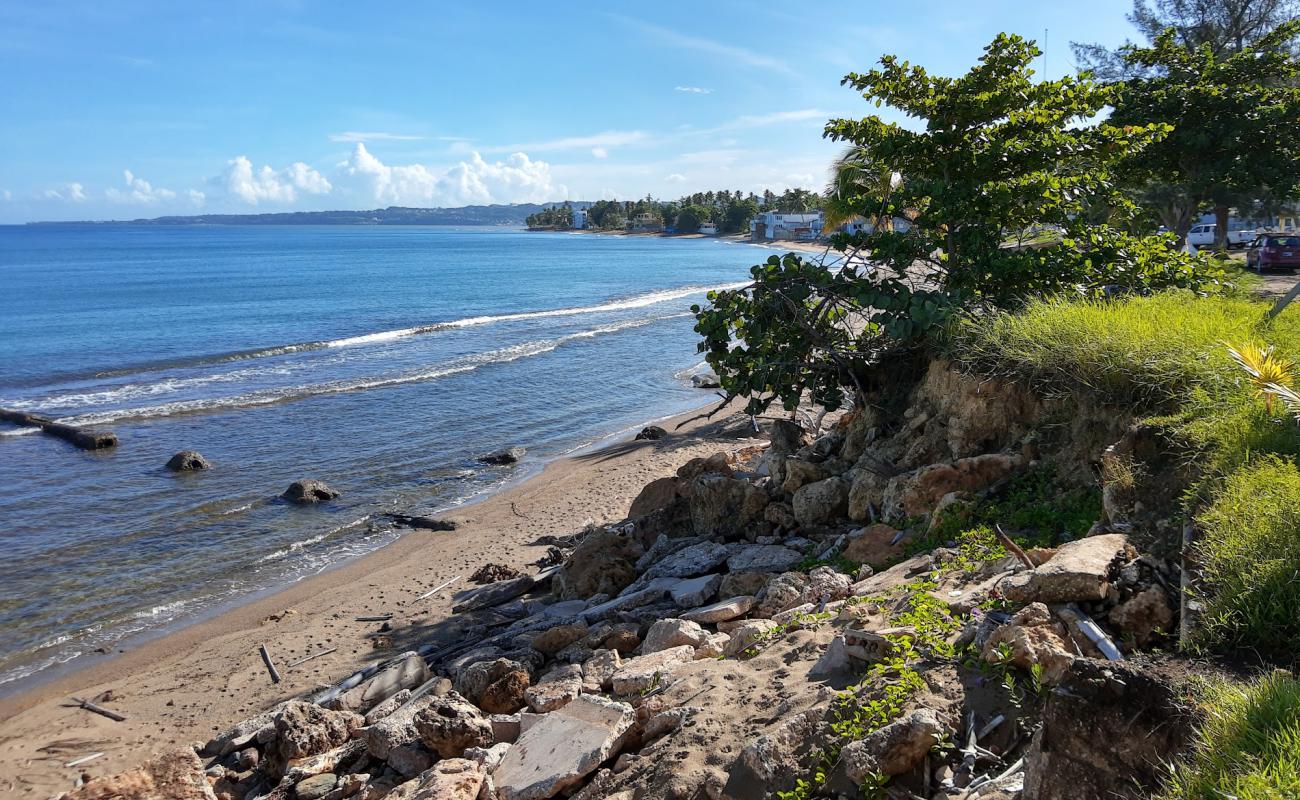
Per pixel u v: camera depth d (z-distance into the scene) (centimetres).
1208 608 449
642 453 2031
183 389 2848
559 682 714
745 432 2092
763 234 16275
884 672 493
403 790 570
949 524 782
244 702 987
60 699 1038
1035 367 852
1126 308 925
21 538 1570
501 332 4278
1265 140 1784
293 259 11512
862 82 1199
